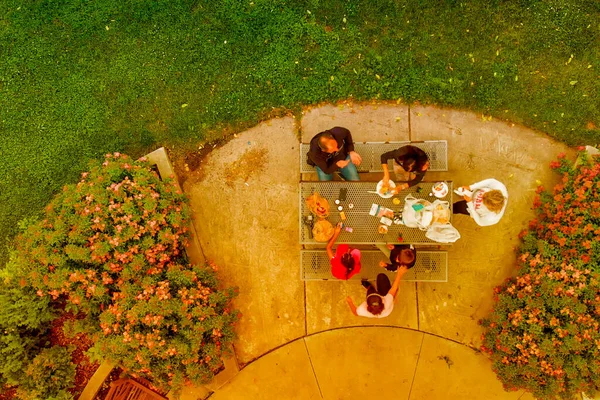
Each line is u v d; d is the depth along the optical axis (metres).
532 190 5.33
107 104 5.57
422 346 5.26
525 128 5.37
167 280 4.57
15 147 5.54
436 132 5.40
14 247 5.39
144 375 4.88
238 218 5.43
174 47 5.61
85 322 4.69
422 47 5.48
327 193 4.81
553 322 4.39
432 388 5.22
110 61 5.62
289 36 5.56
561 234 4.64
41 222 4.69
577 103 5.34
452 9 5.52
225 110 5.50
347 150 4.62
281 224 5.42
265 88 5.50
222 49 5.58
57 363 4.83
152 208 4.54
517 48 5.45
